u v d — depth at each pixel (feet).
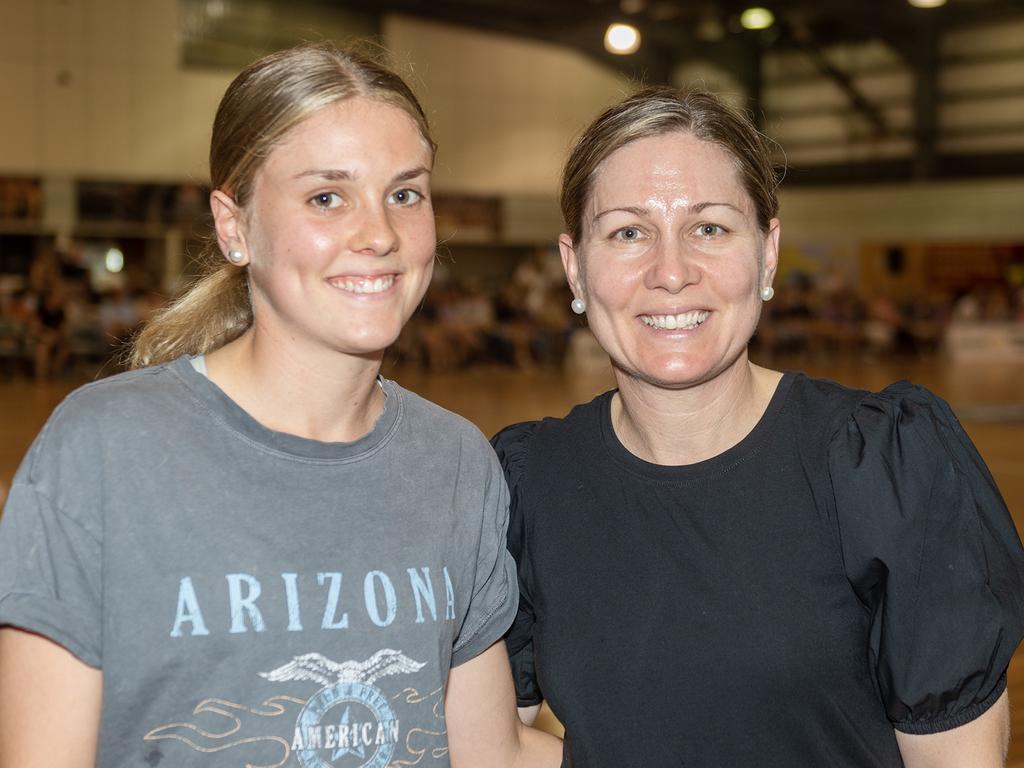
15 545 4.12
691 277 4.99
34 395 42.91
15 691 4.09
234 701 4.18
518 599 5.26
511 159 68.54
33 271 51.16
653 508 5.17
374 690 4.35
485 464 5.01
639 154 5.10
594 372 57.88
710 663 4.90
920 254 79.20
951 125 72.23
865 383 50.75
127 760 4.17
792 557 4.93
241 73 4.54
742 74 77.87
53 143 56.13
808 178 78.07
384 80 4.50
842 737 4.89
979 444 32.45
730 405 5.18
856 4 70.28
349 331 4.43
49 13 55.36
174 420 4.38
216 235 4.76
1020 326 66.54
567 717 5.18
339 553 4.41
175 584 4.19
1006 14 68.59
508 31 67.00
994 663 4.67
